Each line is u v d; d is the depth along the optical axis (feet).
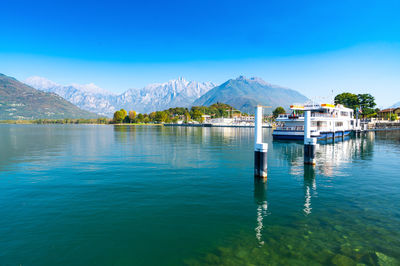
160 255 35.60
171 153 135.13
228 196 60.29
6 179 76.02
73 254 35.47
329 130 220.23
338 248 37.29
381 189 66.64
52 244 37.83
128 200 56.85
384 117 559.79
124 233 41.50
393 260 34.42
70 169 91.20
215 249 37.17
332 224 45.01
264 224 45.03
